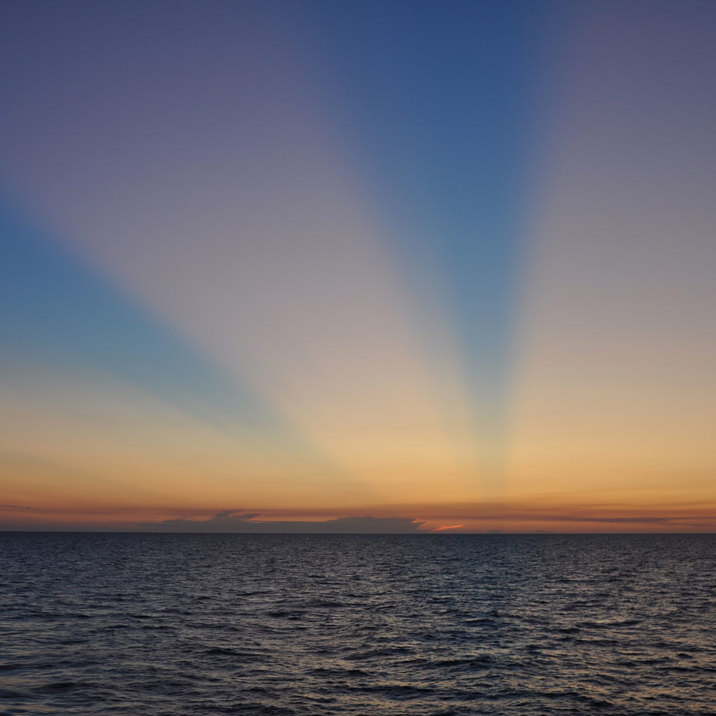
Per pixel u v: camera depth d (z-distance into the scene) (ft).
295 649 116.37
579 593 217.77
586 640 127.13
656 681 94.94
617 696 86.94
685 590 229.25
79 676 92.58
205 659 106.32
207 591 214.07
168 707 79.10
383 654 112.98
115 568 319.06
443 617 158.92
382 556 502.38
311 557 475.72
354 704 82.64
